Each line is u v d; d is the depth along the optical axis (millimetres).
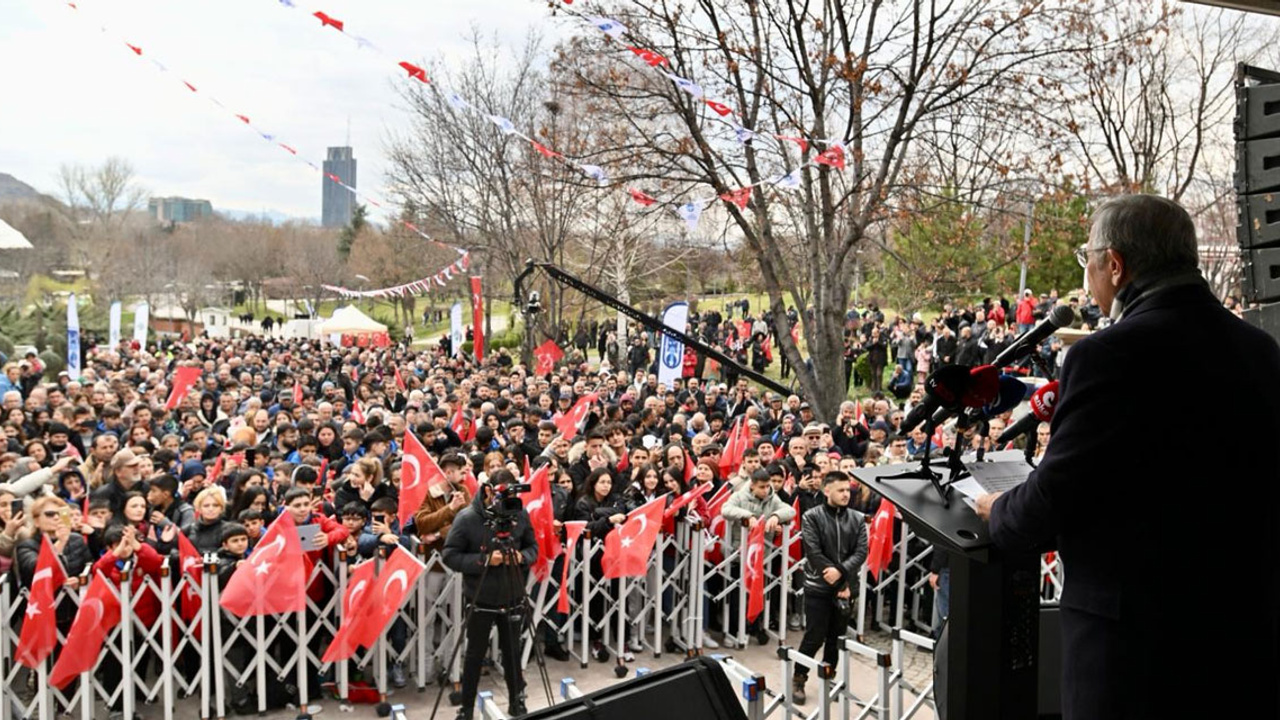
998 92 17438
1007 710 2787
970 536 2646
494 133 27484
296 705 8078
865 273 36344
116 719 7637
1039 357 3006
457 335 32750
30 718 7605
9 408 14203
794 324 31859
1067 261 26609
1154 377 2213
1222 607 2207
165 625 7637
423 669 8461
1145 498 2230
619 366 31297
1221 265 23750
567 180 20125
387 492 9156
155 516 8336
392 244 46969
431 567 8523
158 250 68875
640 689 3318
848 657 5797
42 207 63938
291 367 28953
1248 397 2234
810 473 10156
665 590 9648
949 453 3227
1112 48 18141
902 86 17062
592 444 10344
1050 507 2271
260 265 74438
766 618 9680
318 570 8180
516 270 28594
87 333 41781
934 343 23125
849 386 28047
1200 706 2215
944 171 20031
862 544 8258
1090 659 2309
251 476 9164
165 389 21016
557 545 9047
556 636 9133
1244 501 2223
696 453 11820
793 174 14117
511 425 12875
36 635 7285
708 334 33625
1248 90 4863
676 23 17406
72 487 9961
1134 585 2240
